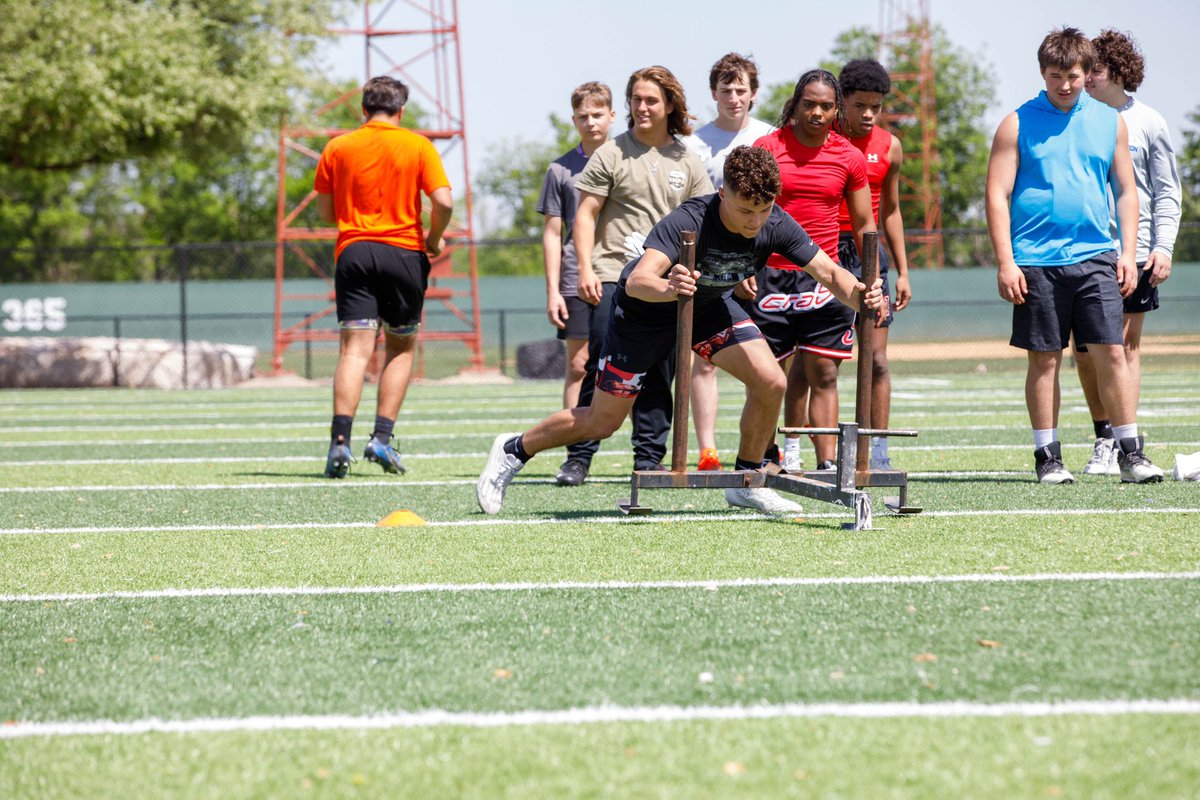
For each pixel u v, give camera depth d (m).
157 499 13.80
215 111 52.84
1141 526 10.62
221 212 138.62
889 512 11.69
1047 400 13.89
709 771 5.09
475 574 9.05
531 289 56.31
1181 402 28.11
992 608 7.68
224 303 53.91
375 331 16.20
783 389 11.25
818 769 5.09
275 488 14.72
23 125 49.84
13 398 39.00
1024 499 12.50
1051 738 5.38
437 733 5.61
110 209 143.25
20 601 8.39
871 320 10.96
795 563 9.23
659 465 14.60
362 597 8.34
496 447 12.05
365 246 16.00
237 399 37.28
